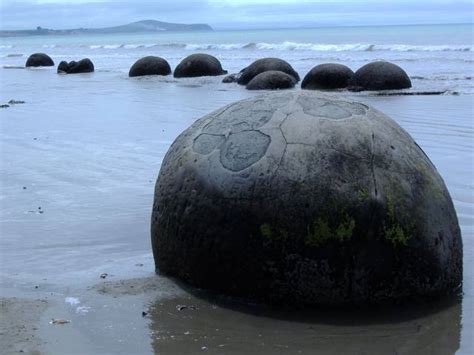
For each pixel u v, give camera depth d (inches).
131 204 236.2
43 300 152.8
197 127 164.7
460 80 664.4
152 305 147.7
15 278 168.2
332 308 141.0
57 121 441.4
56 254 187.0
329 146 142.6
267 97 163.3
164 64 898.1
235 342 130.8
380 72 622.2
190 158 154.8
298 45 1481.3
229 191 143.6
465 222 208.1
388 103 507.5
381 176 140.8
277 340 131.3
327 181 138.1
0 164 306.5
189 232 151.0
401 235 138.7
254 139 148.5
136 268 172.6
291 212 137.7
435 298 147.5
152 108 502.6
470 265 169.6
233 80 757.3
